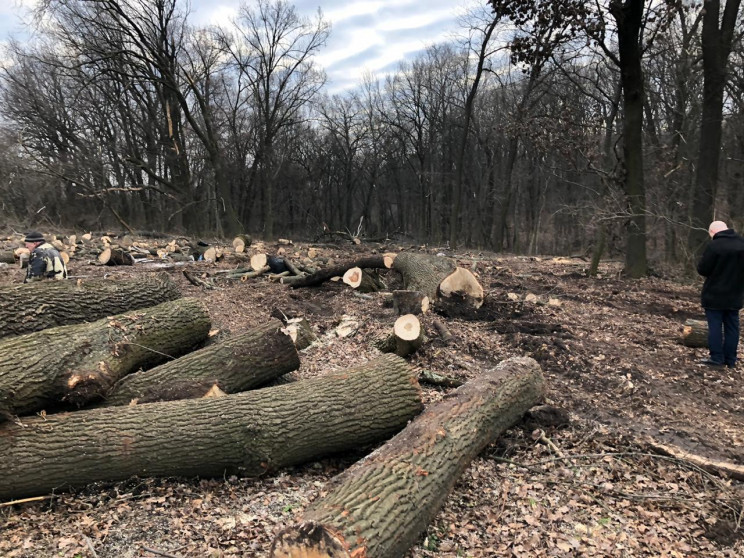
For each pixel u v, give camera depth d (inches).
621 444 174.4
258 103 1274.6
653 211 541.3
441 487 132.2
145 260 525.7
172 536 122.2
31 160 957.8
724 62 508.7
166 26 876.6
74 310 198.4
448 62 1347.2
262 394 160.4
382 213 1802.4
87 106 1128.2
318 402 158.9
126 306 215.6
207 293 360.2
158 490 140.9
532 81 854.5
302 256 591.5
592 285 468.4
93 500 135.3
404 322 241.8
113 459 137.4
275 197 1680.6
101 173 1033.5
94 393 154.8
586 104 946.1
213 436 144.9
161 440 141.4
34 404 144.8
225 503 138.1
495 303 354.0
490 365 245.4
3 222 868.0
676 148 572.1
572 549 123.5
